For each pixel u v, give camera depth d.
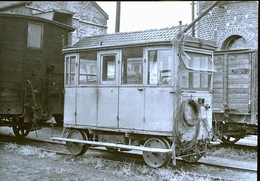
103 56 8.52
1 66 11.43
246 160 9.29
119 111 8.09
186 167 8.02
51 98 12.52
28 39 11.99
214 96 11.09
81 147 8.99
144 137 7.86
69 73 9.34
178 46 7.30
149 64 7.64
